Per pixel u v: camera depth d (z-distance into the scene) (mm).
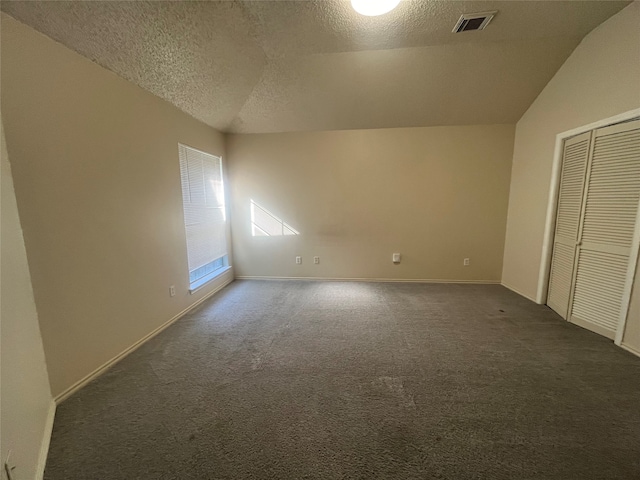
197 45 2209
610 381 1802
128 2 1667
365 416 1529
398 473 1199
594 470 1204
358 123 3709
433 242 3975
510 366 1979
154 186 2480
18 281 1325
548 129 3012
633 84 2090
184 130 2941
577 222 2609
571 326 2604
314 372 1939
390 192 3918
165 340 2412
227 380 1859
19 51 1414
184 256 2965
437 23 2285
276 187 4055
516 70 2875
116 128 2045
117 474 1210
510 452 1294
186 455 1299
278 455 1296
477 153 3715
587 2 2070
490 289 3715
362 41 2525
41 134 1525
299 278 4254
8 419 1082
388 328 2598
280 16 2172
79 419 1520
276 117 3615
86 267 1824
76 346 1760
